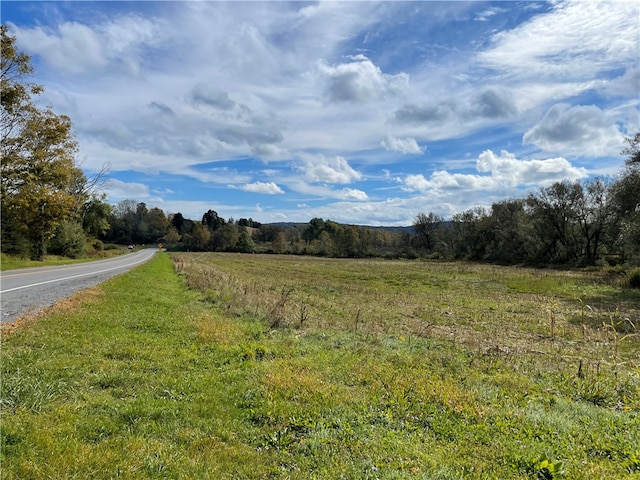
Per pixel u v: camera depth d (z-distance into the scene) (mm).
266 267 44969
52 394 4980
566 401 5910
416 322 13523
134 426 4441
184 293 17062
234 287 18984
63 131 30547
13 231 32094
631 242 32812
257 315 12250
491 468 3969
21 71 27250
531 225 57125
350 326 11711
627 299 20938
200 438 4309
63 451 3631
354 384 6375
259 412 5098
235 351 7938
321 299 18734
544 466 3848
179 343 8391
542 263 55000
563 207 53562
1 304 11102
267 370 6801
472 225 73750
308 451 4215
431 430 4871
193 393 5637
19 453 3512
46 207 31188
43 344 7156
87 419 4430
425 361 7828
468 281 30562
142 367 6574
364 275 35031
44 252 36156
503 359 8375
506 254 62125
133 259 48625
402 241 96312
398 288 25219
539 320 14453
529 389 6492
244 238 98500
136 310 11477
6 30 25875
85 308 10922
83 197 47062
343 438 4504
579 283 29031
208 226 123125
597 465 3994
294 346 8703
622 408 5910
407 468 3902
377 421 5043
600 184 50000
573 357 9055
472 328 12859
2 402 4512
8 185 28688
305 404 5422
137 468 3539
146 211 130125
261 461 3965
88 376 5871
